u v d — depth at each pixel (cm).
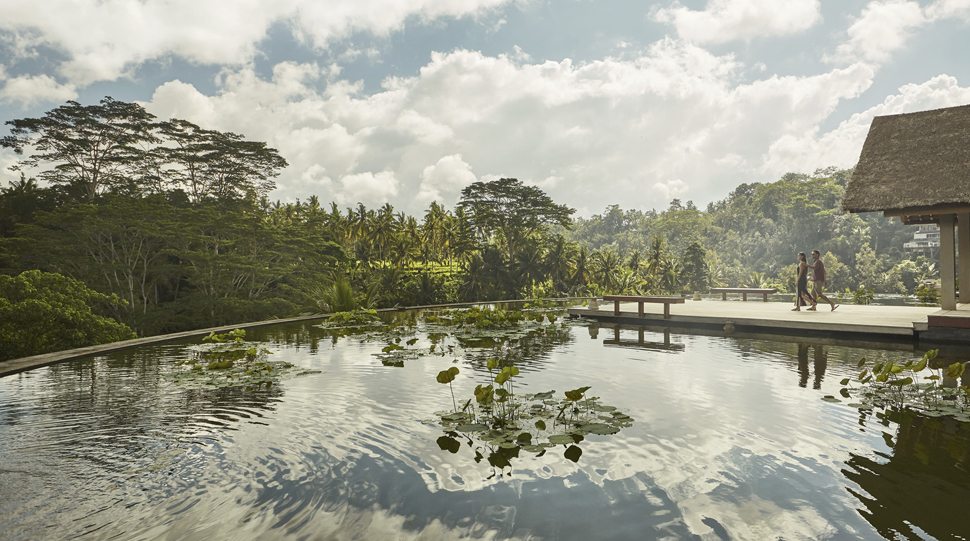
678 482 377
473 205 6644
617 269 6444
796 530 307
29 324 1319
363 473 399
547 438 473
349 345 1132
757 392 648
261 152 5106
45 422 536
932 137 1371
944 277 1215
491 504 345
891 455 428
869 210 1270
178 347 1110
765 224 11850
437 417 549
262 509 340
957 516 322
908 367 629
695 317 1417
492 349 1035
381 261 7000
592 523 318
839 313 1459
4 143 3997
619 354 958
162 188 4759
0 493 368
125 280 3297
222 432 501
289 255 3831
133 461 427
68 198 4038
